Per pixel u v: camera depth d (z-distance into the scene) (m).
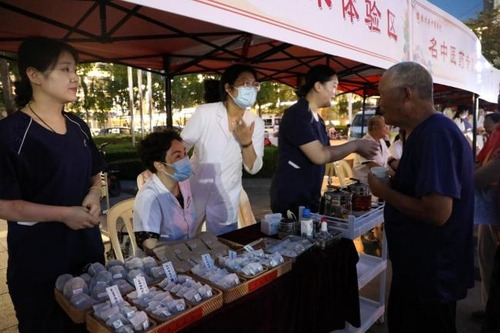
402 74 1.42
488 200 2.27
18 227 1.25
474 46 4.59
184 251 1.54
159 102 18.73
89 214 1.27
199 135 2.08
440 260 1.41
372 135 3.70
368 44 2.18
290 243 1.69
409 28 2.79
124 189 7.84
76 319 1.07
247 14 1.23
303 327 1.57
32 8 1.95
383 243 2.48
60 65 1.19
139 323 0.99
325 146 2.12
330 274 1.73
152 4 0.92
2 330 2.36
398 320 1.59
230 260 1.41
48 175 1.23
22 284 1.27
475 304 2.83
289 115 2.14
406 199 1.40
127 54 3.17
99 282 1.18
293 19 1.49
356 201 2.16
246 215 2.69
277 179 2.30
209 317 1.13
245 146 2.10
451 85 3.73
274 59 3.44
